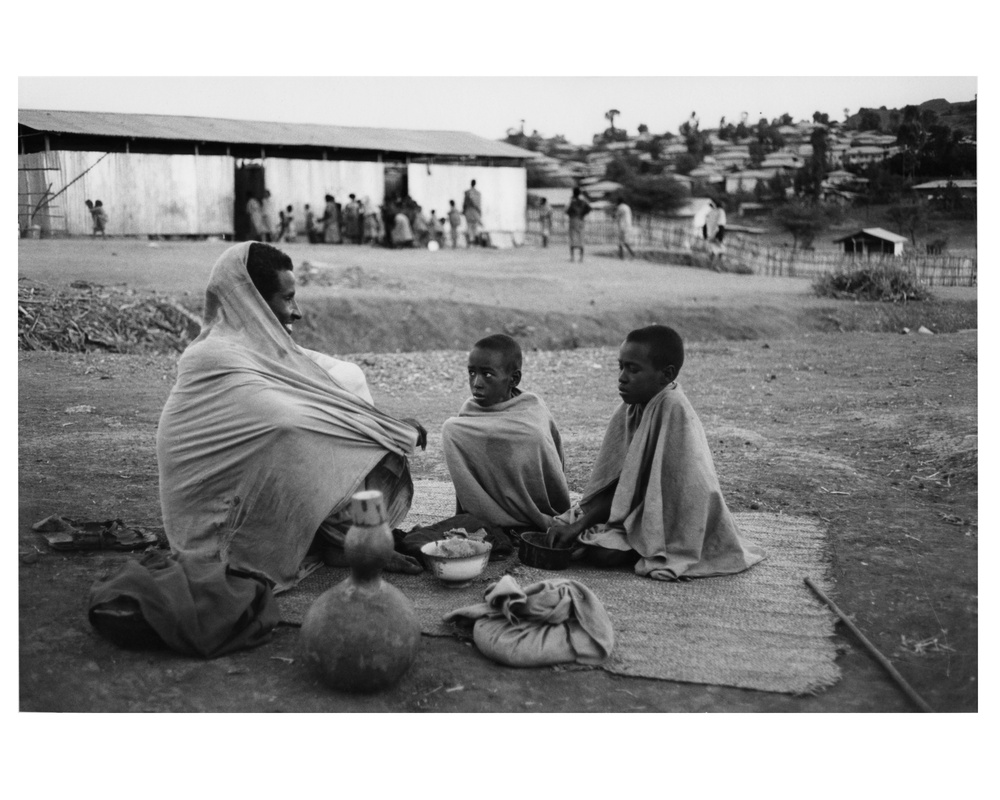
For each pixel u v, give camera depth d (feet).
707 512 15.92
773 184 76.43
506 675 12.36
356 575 11.84
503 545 16.74
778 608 14.39
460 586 15.17
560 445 18.70
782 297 57.62
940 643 13.28
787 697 11.85
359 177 79.41
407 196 79.71
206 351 15.25
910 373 38.73
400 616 11.78
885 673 12.50
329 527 16.05
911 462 23.88
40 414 28.40
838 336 50.75
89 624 13.50
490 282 60.23
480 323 50.52
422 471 23.76
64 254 54.70
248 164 72.49
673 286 63.36
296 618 13.92
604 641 12.66
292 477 14.76
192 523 15.10
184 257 57.16
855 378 37.76
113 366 37.04
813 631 13.60
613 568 16.24
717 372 39.55
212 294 16.06
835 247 67.21
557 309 53.06
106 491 20.48
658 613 14.17
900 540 17.76
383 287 55.77
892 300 56.08
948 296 57.11
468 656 12.88
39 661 12.45
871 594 15.02
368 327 48.55
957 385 35.70
